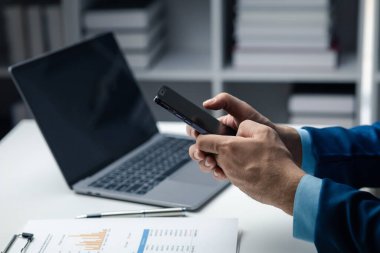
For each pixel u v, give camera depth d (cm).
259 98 276
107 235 102
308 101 237
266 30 232
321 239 92
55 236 103
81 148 127
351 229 90
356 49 261
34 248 100
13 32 244
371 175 118
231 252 97
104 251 98
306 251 100
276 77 236
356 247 91
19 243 102
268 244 102
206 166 105
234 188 121
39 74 126
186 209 112
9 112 278
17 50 246
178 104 108
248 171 97
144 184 122
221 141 98
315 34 230
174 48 274
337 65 238
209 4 265
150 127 146
